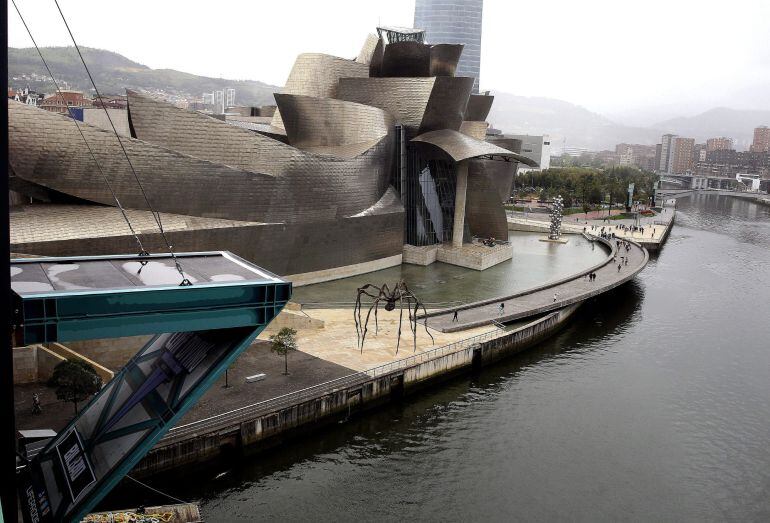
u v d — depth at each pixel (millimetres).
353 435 39125
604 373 51000
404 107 83875
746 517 32594
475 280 75750
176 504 29594
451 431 40062
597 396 46250
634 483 35031
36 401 34438
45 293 18188
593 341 59344
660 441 39812
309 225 67312
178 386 21328
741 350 57969
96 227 50344
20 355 38125
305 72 88375
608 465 36719
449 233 91562
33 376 38625
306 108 75625
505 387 47406
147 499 31375
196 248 56219
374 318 56438
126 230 51375
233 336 21172
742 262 105750
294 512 31094
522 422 41594
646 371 51812
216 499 31891
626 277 75250
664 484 35094
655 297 77875
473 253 83625
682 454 38375
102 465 21172
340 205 71000
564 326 63594
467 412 42906
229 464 35125
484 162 89875
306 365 44312
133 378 24344
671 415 43562
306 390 39812
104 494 20734
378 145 76375
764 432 41594
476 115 106062
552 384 48281
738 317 69312
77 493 21094
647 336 61500
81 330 18688
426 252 83250
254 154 60969
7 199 15930
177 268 22328
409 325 54781
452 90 81812
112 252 50406
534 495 33438
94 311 18672
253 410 36688
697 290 82562
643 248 99250
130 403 22938
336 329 52844
